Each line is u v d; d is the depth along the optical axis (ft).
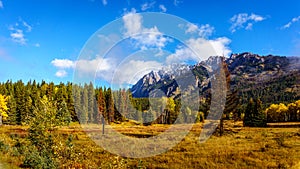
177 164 65.31
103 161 64.13
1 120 227.40
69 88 233.96
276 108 210.59
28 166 57.36
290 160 67.62
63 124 76.23
